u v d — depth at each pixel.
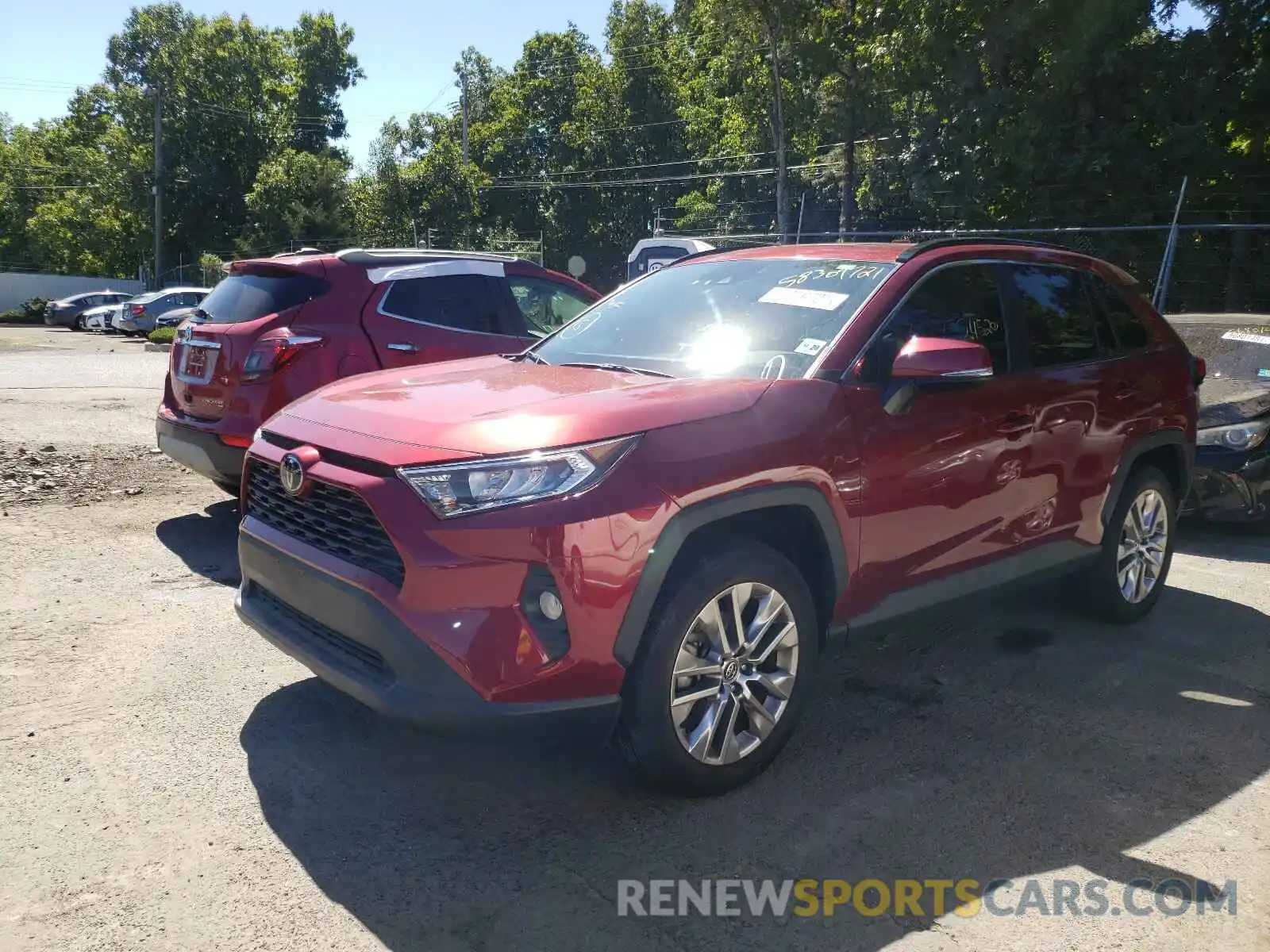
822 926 2.64
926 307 3.94
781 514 3.39
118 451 8.90
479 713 2.80
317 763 3.44
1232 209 19.48
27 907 2.63
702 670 3.13
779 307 3.95
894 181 22.72
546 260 55.38
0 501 6.89
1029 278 4.48
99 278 54.06
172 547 5.97
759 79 32.53
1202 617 5.24
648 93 52.50
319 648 3.19
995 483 4.01
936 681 4.32
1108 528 4.78
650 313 4.31
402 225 48.12
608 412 3.05
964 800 3.30
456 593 2.81
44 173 71.50
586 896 2.74
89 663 4.21
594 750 3.07
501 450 2.87
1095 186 19.23
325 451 3.20
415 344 6.30
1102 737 3.79
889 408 3.59
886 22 24.72
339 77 65.69
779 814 3.19
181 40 56.59
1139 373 4.84
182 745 3.53
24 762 3.37
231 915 2.62
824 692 4.19
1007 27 19.89
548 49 59.50
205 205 55.50
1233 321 8.20
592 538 2.85
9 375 15.80
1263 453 6.64
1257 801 3.34
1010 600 5.46
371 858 2.89
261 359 5.82
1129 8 18.42
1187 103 19.00
